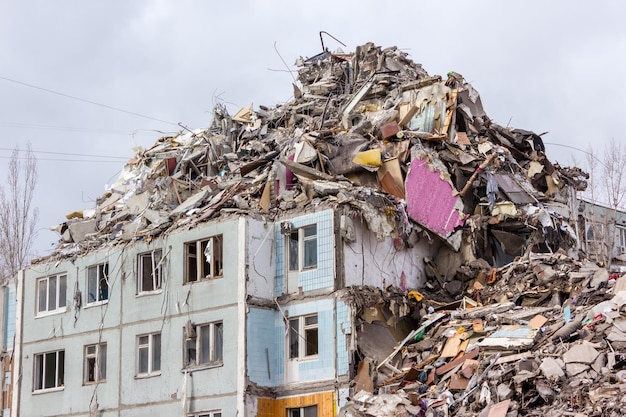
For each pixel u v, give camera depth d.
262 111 52.19
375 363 36.09
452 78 45.50
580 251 44.38
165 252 41.25
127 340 41.88
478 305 38.66
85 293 44.12
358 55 51.91
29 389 45.19
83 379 43.25
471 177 42.09
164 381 40.12
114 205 47.50
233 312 38.34
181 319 40.09
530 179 45.41
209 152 47.81
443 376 34.44
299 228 38.97
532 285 38.69
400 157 41.34
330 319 37.31
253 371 37.84
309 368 37.53
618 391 29.09
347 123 45.38
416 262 40.72
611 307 33.22
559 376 30.59
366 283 38.25
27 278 46.50
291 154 41.97
